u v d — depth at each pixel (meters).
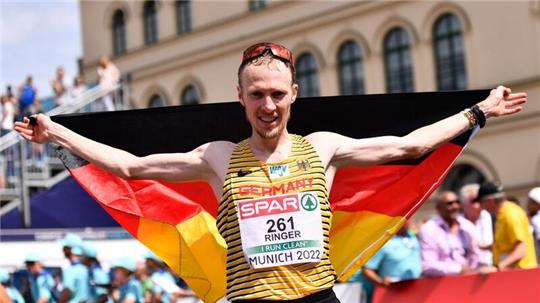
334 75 30.05
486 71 26.53
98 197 4.90
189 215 4.97
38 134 4.46
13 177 17.41
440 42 27.69
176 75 34.59
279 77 3.91
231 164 4.03
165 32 34.97
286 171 3.99
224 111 5.18
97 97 19.17
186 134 5.16
